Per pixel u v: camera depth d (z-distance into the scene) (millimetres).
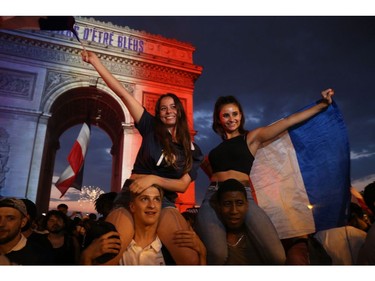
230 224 3703
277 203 4922
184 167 3807
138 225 3479
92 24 28359
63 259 4887
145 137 3881
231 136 4562
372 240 3672
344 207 4594
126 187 3742
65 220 5934
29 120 24484
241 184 3812
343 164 4766
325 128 5004
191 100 29562
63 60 26953
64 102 29172
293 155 5090
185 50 31219
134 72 28547
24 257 3873
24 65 25562
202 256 3408
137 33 29766
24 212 4090
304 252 4375
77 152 15469
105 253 3070
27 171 23219
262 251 3777
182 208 24344
